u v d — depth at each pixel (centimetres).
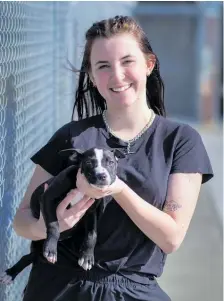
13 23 418
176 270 639
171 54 2325
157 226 284
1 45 366
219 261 671
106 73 297
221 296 575
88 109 344
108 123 304
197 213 866
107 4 1097
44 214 284
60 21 714
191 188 296
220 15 2128
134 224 291
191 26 2298
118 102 298
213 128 1886
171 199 292
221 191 1005
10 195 397
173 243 292
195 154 298
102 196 276
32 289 307
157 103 340
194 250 704
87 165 276
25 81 480
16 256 429
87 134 303
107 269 294
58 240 293
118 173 291
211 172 305
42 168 310
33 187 312
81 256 288
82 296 295
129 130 301
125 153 295
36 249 313
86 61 321
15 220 311
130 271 296
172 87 2320
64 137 306
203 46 2103
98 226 291
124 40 297
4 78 377
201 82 2069
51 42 658
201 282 609
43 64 603
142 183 290
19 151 438
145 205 282
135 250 295
